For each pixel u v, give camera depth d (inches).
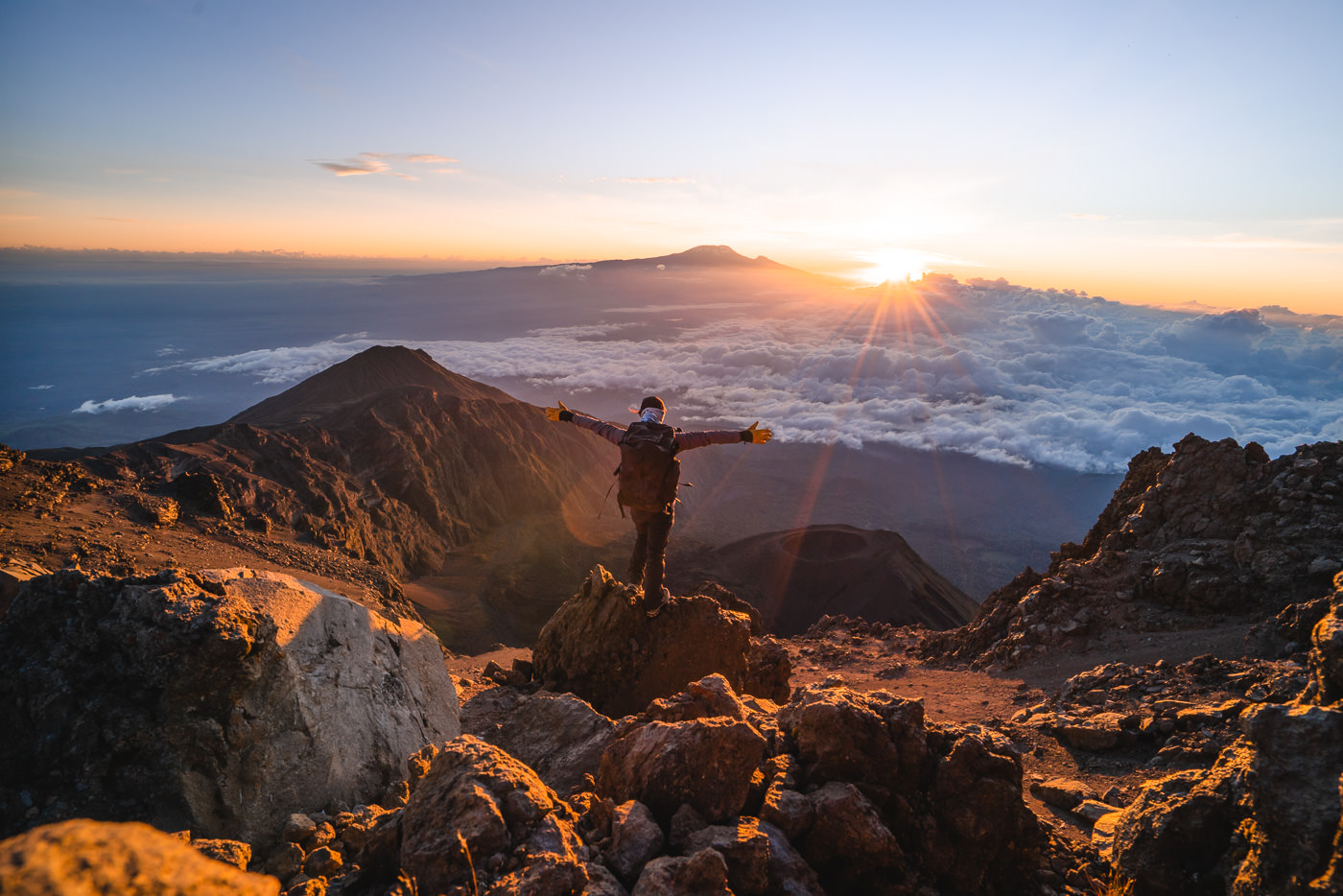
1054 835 220.2
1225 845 162.1
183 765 156.7
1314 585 602.5
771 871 135.9
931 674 751.1
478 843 126.2
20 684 157.8
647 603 244.4
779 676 437.4
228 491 3253.0
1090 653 649.0
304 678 186.2
